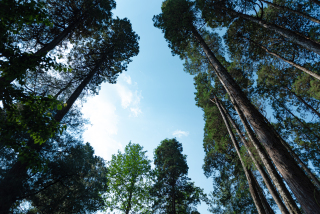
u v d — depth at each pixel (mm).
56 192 8148
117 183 14000
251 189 7785
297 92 13125
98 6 12898
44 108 3740
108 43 15359
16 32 3422
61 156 8836
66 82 13078
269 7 11086
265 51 12141
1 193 5551
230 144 14391
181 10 12453
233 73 13312
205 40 14844
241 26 12047
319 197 3396
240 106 6453
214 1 10641
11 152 6320
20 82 3531
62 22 11906
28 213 6770
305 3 9070
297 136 12305
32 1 3240
